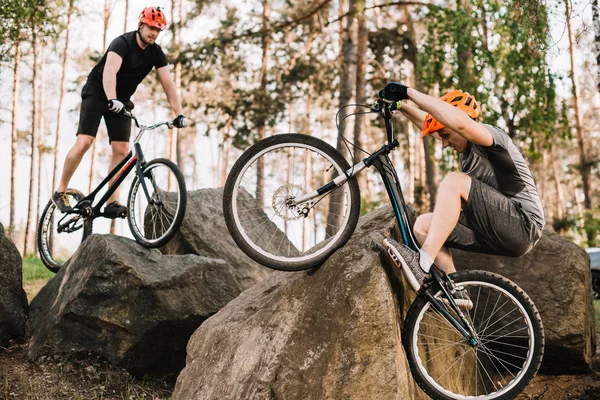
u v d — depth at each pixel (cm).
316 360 320
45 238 576
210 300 506
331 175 357
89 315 485
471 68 1282
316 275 345
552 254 469
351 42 1577
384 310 314
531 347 321
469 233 336
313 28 1820
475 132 317
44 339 493
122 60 491
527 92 1238
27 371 474
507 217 325
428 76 1334
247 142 1834
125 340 486
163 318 486
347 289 325
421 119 359
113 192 520
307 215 341
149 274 493
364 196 1653
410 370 321
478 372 412
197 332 395
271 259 338
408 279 315
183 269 507
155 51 505
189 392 364
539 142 1694
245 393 331
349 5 1560
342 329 319
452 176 326
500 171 330
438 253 340
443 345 363
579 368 461
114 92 475
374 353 308
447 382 354
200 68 1608
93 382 475
